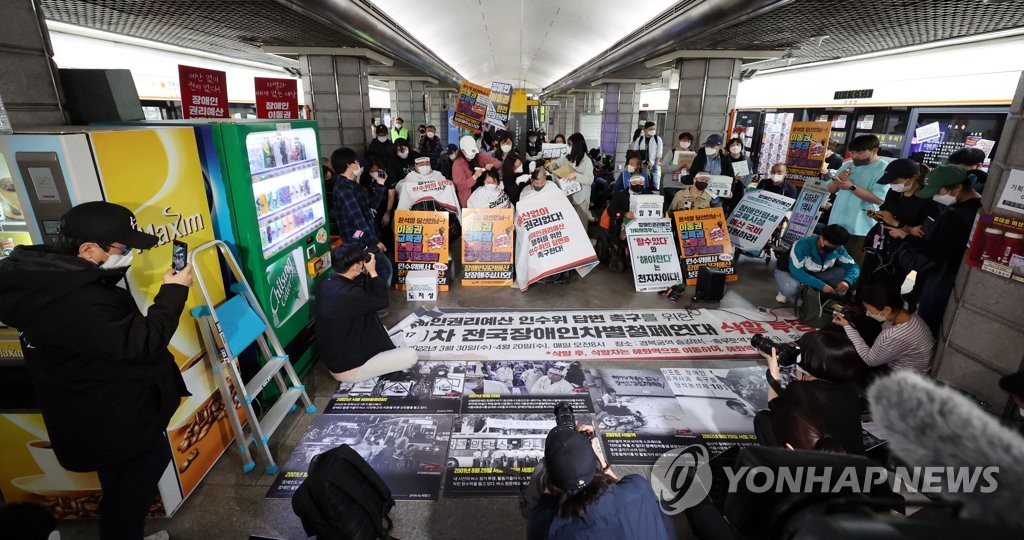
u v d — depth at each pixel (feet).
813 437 6.60
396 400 10.93
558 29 39.29
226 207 9.73
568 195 21.29
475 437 9.69
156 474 6.81
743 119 39.88
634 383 11.59
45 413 6.05
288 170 11.43
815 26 19.10
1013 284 8.45
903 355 9.86
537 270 17.33
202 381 8.79
